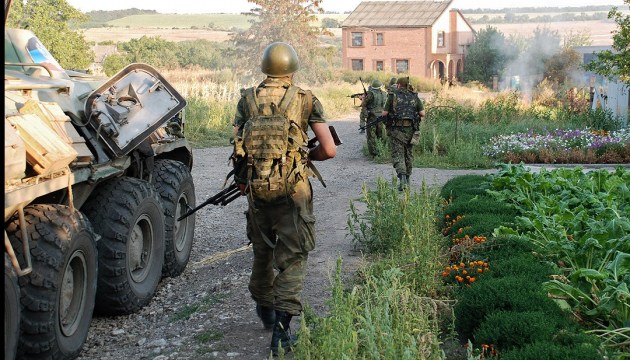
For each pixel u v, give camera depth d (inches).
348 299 159.3
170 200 272.1
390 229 285.0
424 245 240.5
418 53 2444.6
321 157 188.2
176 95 254.5
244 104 186.7
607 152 642.2
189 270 289.6
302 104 184.4
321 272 261.6
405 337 155.6
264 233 189.0
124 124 237.0
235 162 187.0
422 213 267.3
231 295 240.7
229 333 206.7
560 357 158.2
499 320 179.6
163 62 2085.4
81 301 197.5
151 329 218.7
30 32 243.3
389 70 2477.9
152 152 264.5
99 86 255.4
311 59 2047.2
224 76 1705.2
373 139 636.7
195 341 202.7
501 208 313.6
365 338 162.7
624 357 173.0
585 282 209.3
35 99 205.2
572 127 776.9
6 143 162.4
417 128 455.5
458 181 417.7
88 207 224.2
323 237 322.0
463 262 242.8
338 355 146.6
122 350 202.4
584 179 339.3
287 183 180.5
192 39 4015.8
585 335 171.6
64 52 1077.1
